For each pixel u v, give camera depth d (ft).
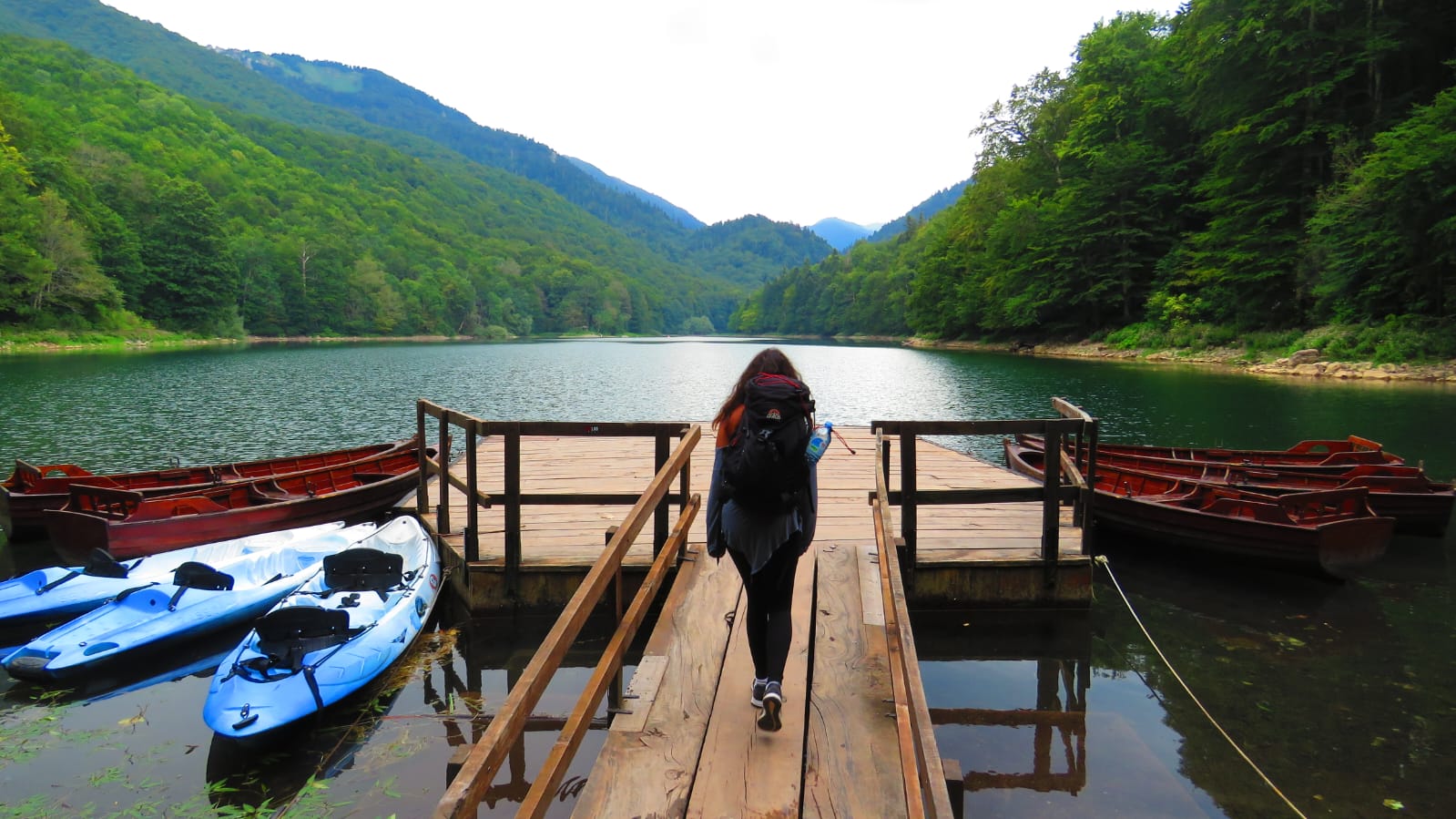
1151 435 60.59
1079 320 186.60
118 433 64.08
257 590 22.59
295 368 142.20
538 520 26.91
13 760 15.72
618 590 14.70
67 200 231.91
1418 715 17.60
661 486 15.11
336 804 14.21
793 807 10.06
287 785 14.85
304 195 513.86
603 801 10.20
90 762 15.70
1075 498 22.88
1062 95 195.31
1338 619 23.61
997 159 217.77
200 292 259.39
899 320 355.77
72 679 19.21
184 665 20.58
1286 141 122.31
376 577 22.63
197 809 14.06
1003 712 17.74
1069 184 182.80
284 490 34.42
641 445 42.19
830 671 14.20
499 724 7.39
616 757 11.22
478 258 621.31
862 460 36.99
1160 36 181.98
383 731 16.89
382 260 459.32
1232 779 15.05
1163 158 163.94
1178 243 162.40
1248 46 124.67
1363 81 123.44
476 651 20.86
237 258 302.66
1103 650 21.11
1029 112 206.90
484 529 26.08
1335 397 81.66
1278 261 123.95
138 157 401.08
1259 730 16.94
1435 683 19.21
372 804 14.21
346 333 347.77
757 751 11.39
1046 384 105.91
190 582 22.33
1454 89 94.63
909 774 8.73
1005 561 22.54
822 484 31.50
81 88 499.92
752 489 11.13
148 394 91.91
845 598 18.01
